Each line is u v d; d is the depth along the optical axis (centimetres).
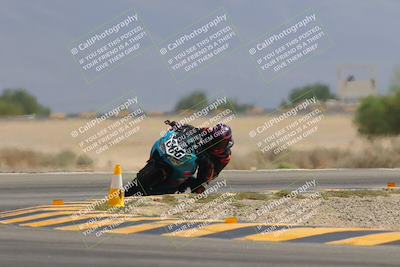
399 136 11938
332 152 9488
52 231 3941
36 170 8356
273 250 3428
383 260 3209
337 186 6606
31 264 3111
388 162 8838
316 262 3167
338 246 3528
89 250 3412
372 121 12381
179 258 3244
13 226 4141
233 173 7625
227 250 3428
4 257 3241
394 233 3872
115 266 3084
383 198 5434
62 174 7588
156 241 3647
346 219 4547
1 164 9394
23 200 5706
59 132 18125
